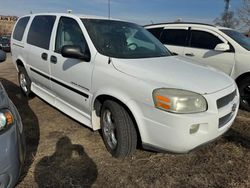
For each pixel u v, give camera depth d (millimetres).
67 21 4055
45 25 4609
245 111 5148
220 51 5387
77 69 3600
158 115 2678
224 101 2910
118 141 3129
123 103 2977
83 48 3582
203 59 5703
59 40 4117
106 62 3234
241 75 5164
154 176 2928
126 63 3121
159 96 2660
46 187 2725
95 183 2805
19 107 4988
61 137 3783
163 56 3773
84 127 4125
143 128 2846
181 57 3980
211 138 2768
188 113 2605
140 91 2812
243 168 3088
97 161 3199
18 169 2309
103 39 3592
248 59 5047
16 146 2293
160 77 2852
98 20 3945
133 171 3008
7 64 11336
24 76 5445
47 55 4281
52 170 3002
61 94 4141
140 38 4074
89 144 3602
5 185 2191
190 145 2648
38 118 4465
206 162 3203
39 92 4996
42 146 3520
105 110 3334
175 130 2596
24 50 5133
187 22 6320
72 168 3049
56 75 4109
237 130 4086
